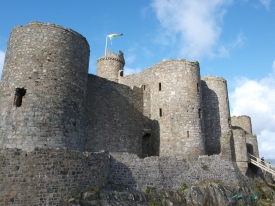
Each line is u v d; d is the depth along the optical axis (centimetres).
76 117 1936
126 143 2703
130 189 1903
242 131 2977
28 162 1420
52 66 1884
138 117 2891
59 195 1452
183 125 2634
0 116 1784
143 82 3180
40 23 1958
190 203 2050
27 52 1886
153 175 2067
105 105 2636
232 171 2611
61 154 1523
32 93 1786
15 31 1997
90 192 1575
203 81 3506
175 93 2734
